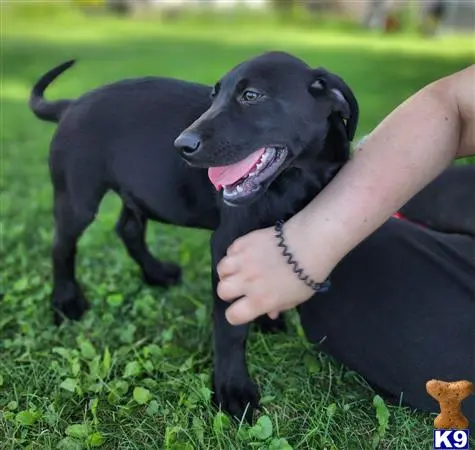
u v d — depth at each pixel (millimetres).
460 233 934
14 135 2025
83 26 5988
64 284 1028
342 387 869
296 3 7734
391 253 838
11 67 3240
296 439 781
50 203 1432
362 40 4617
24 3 7469
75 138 916
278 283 708
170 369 893
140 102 893
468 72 720
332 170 773
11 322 1013
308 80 734
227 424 788
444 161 709
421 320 785
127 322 1007
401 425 793
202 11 7988
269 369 901
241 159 716
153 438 790
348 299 837
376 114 2115
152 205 900
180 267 1147
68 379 845
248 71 726
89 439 768
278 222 753
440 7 5379
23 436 790
